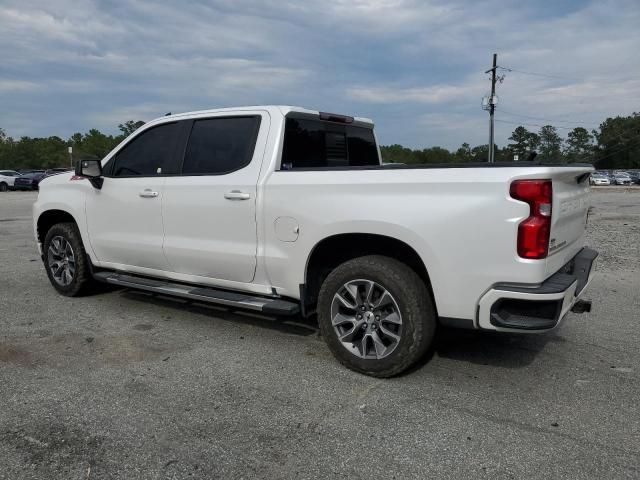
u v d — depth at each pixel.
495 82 45.81
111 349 4.32
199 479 2.59
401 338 3.59
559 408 3.31
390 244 3.86
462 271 3.35
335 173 3.85
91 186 5.47
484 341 4.52
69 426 3.08
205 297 4.53
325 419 3.18
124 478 2.60
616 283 6.74
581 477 2.60
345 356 3.85
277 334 4.70
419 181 3.47
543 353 4.25
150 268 5.11
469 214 3.29
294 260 4.05
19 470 2.65
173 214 4.75
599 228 13.12
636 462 2.72
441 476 2.62
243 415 3.22
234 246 4.38
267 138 4.32
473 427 3.08
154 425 3.10
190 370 3.90
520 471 2.65
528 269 3.18
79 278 5.76
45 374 3.81
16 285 6.57
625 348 4.36
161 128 5.04
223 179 4.42
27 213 17.91
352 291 3.78
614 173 68.19
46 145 90.12
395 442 2.92
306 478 2.60
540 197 3.14
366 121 5.43
